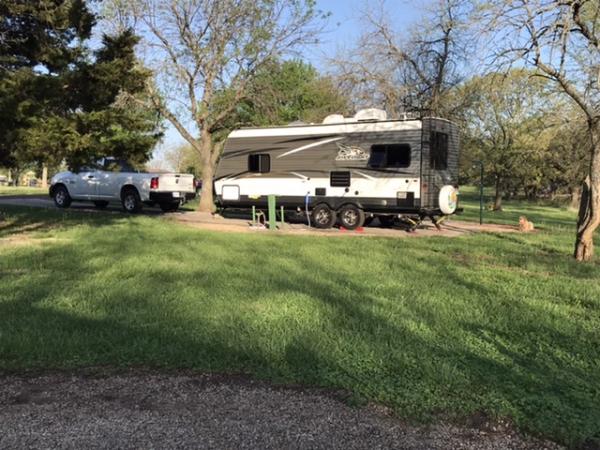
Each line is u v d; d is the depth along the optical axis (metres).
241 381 4.34
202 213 20.69
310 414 3.79
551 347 5.30
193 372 4.50
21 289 7.12
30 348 4.84
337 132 16.33
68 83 10.95
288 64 20.45
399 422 3.71
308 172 16.78
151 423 3.63
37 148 10.26
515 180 37.53
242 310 6.25
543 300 7.20
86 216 17.11
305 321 5.85
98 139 11.06
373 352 4.93
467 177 37.06
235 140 17.77
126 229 14.08
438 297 7.19
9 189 38.81
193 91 19.98
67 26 11.66
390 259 10.31
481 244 13.18
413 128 15.23
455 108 22.20
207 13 18.66
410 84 22.05
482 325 5.98
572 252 12.31
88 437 3.44
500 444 3.45
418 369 4.57
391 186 15.58
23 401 3.94
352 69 21.98
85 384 4.24
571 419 3.73
